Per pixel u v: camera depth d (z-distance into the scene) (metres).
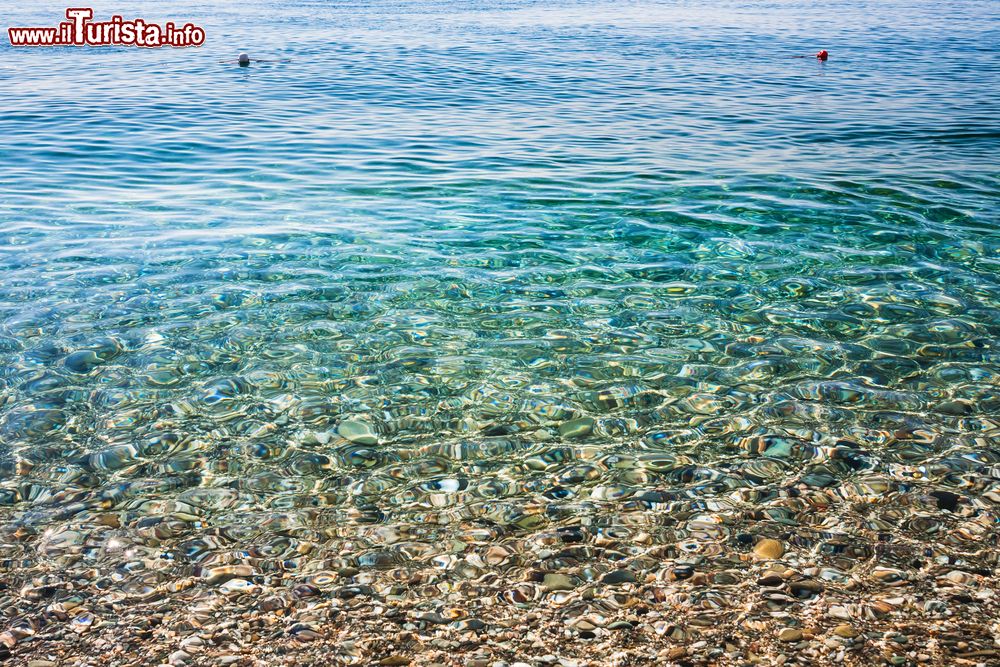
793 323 6.57
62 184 10.62
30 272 7.54
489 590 3.66
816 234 8.74
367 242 8.50
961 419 5.10
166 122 14.55
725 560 3.84
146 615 3.52
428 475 4.58
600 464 4.67
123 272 7.57
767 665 3.23
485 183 10.80
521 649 3.33
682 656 3.28
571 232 8.87
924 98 16.95
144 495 4.38
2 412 5.19
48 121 14.48
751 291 7.24
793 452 4.75
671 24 34.22
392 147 12.80
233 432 5.01
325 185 10.70
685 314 6.76
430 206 9.80
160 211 9.52
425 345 6.20
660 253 8.20
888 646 3.31
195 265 7.78
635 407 5.30
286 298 7.04
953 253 8.15
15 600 3.59
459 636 3.40
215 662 3.27
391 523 4.15
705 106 16.20
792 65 22.17
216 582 3.72
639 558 3.87
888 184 10.63
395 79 19.41
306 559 3.88
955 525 4.06
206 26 32.03
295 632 3.42
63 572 3.78
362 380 5.66
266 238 8.60
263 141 13.17
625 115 15.33
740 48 25.97
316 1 48.44
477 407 5.31
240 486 4.47
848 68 21.53
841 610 3.51
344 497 4.38
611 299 7.07
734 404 5.32
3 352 5.99
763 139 13.38
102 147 12.65
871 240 8.55
